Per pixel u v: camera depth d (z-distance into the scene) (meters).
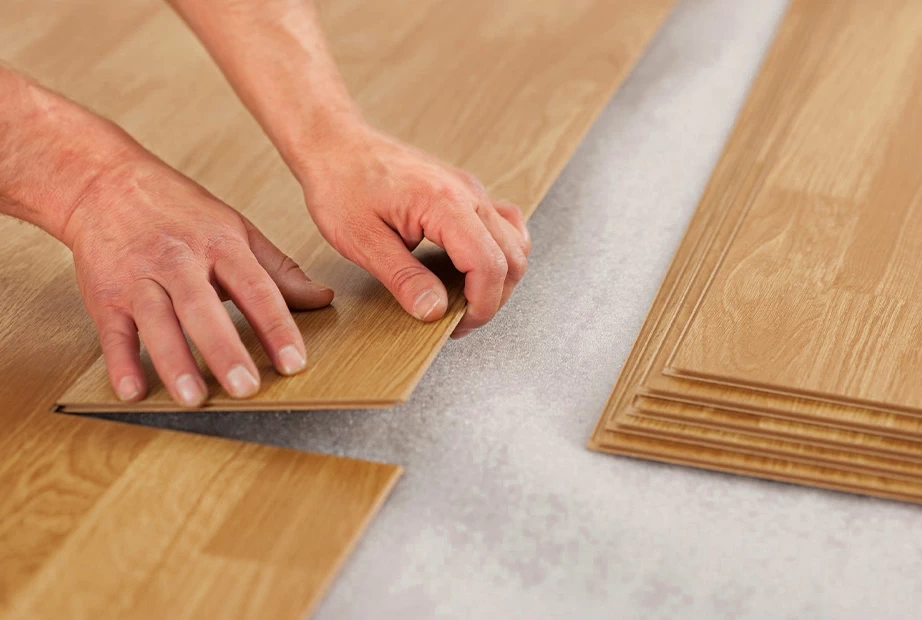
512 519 0.85
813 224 1.14
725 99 1.46
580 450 0.92
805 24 1.59
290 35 1.12
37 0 1.74
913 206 1.17
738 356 0.94
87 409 0.94
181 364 0.88
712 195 1.25
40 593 0.77
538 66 1.50
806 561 0.82
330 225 1.02
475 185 1.04
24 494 0.86
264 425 0.95
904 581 0.80
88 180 0.99
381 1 1.71
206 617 0.75
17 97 0.98
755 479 0.89
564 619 0.77
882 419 0.89
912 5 1.61
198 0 1.10
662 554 0.82
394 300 1.02
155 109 1.44
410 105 1.43
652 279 1.13
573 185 1.30
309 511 0.84
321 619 0.78
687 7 1.71
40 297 1.10
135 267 0.93
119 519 0.84
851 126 1.32
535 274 1.15
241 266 0.94
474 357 1.03
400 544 0.83
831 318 0.99
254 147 1.35
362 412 0.97
